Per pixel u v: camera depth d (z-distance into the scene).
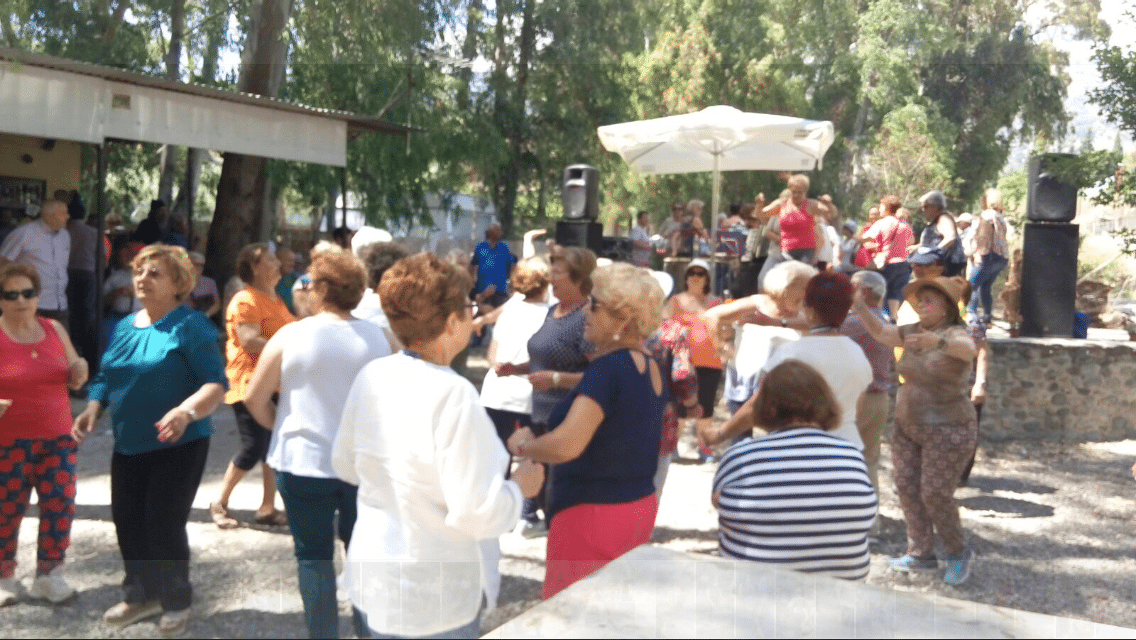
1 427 3.60
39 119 8.79
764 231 9.89
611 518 2.64
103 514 4.72
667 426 4.20
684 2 23.11
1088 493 6.72
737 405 4.99
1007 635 1.50
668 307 5.88
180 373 3.41
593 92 21.81
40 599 2.01
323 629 2.08
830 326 3.99
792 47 24.42
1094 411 8.71
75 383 3.80
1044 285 9.06
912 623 1.54
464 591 2.16
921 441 4.46
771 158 11.17
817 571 2.50
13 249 8.16
